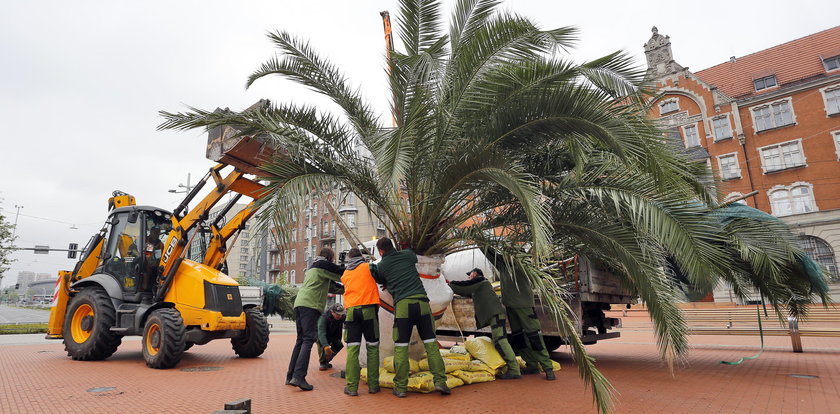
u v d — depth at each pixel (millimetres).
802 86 27578
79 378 5988
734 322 11227
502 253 5090
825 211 25625
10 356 8359
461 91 5109
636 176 4906
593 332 7562
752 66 31750
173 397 4766
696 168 6012
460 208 5836
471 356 6152
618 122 4105
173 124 4910
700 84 30516
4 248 23812
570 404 4340
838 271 24781
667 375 6156
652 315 4684
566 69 4547
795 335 8969
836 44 28797
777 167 27562
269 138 5527
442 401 4504
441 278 6035
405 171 4414
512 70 4668
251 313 8484
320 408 4227
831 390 5102
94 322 7664
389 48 5887
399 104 5656
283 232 4492
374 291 5105
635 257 4918
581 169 4551
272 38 5977
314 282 5496
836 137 26219
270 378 6051
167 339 6789
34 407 4297
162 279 7844
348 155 5777
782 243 6496
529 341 5945
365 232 39906
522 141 4930
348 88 6145
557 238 5859
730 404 4391
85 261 8664
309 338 5297
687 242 4406
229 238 8500
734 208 6590
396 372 4785
